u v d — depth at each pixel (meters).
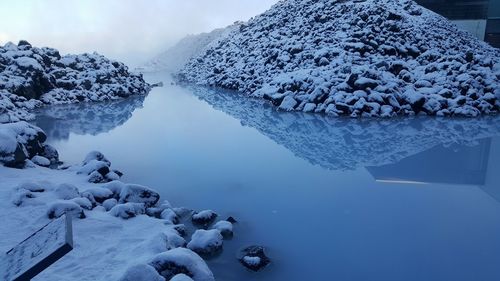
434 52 27.55
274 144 14.60
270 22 50.34
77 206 6.76
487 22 40.59
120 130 18.14
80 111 25.84
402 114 20.36
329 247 6.20
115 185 8.38
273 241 6.44
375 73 21.75
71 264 5.19
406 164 11.50
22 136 11.55
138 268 4.50
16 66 29.03
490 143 14.12
